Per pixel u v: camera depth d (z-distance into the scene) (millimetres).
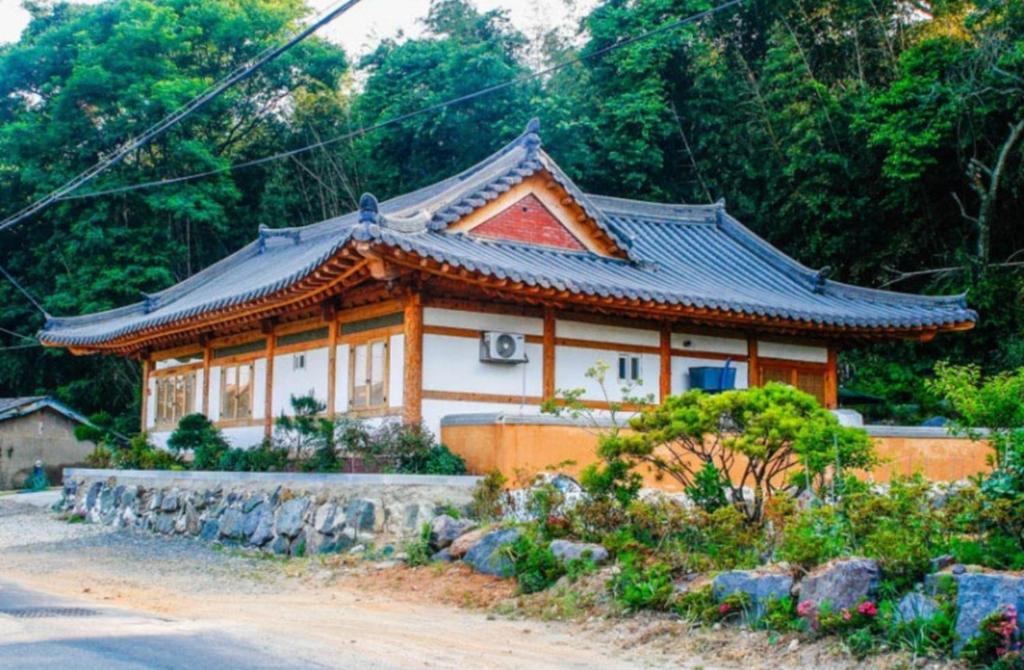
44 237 44344
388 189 44969
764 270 24656
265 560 15914
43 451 36312
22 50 43750
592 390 19641
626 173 39594
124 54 42094
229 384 23328
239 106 47000
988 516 9867
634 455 13273
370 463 16844
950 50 31844
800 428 12008
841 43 40094
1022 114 30547
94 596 12820
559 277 17391
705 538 11961
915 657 8609
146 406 26594
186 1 45875
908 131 31625
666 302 18297
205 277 28609
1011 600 8422
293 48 46031
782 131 37594
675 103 40969
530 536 13047
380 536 15359
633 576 11312
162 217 41406
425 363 17703
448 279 17047
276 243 28672
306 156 48031
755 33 42375
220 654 8914
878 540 9805
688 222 26453
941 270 31859
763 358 22156
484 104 41125
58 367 43625
